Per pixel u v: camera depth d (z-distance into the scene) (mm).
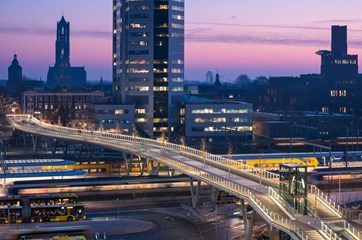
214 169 196000
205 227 171750
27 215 171625
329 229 116812
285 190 139625
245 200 147500
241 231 166250
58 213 173750
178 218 182625
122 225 170250
